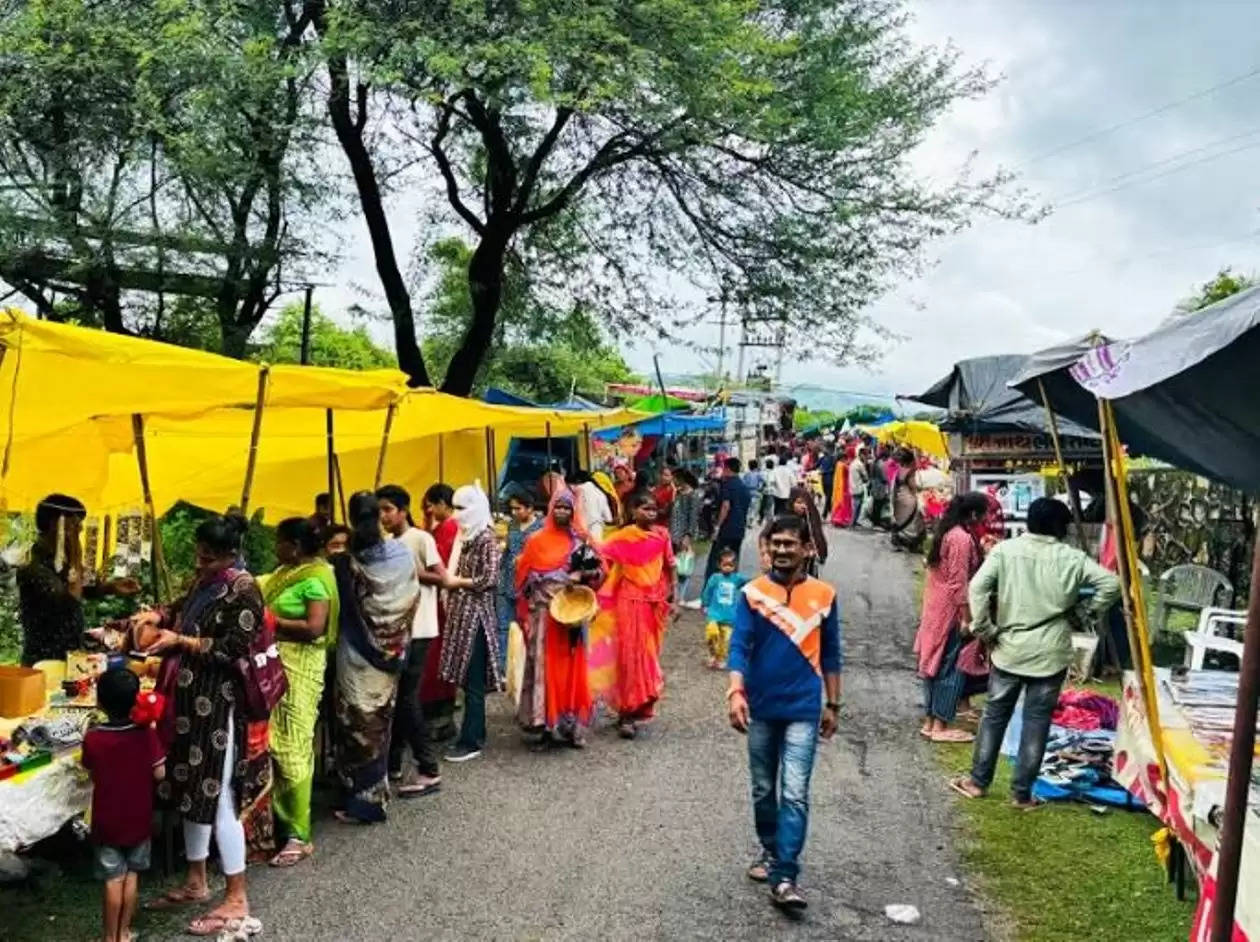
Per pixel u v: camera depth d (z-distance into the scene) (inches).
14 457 326.6
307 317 671.8
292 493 466.9
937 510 801.6
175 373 217.6
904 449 868.6
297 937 201.6
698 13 503.8
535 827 261.0
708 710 380.2
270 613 221.8
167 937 199.5
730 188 653.3
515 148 678.5
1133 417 224.5
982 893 227.1
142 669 230.1
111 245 569.0
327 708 283.6
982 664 341.1
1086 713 345.1
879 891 227.5
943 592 344.2
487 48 462.3
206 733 203.3
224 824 203.8
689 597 625.6
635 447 854.5
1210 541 510.9
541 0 490.0
